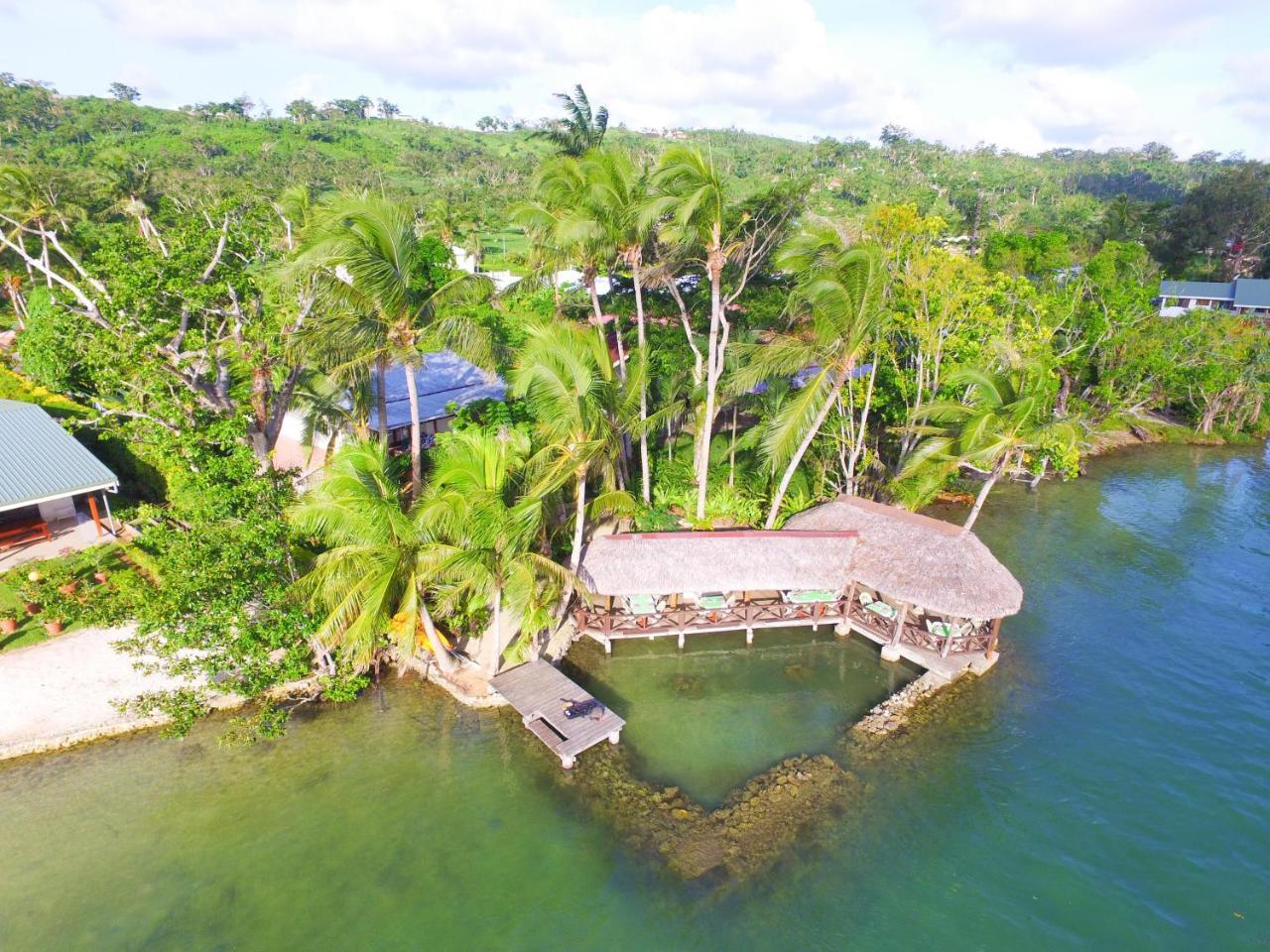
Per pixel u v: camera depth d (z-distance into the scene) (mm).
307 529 18453
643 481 29484
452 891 15359
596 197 25125
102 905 14922
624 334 39281
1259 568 30219
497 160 170875
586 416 18969
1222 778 18812
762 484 31250
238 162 130750
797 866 16047
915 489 29094
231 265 26688
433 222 92125
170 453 22141
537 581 20234
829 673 22969
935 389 31156
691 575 22812
